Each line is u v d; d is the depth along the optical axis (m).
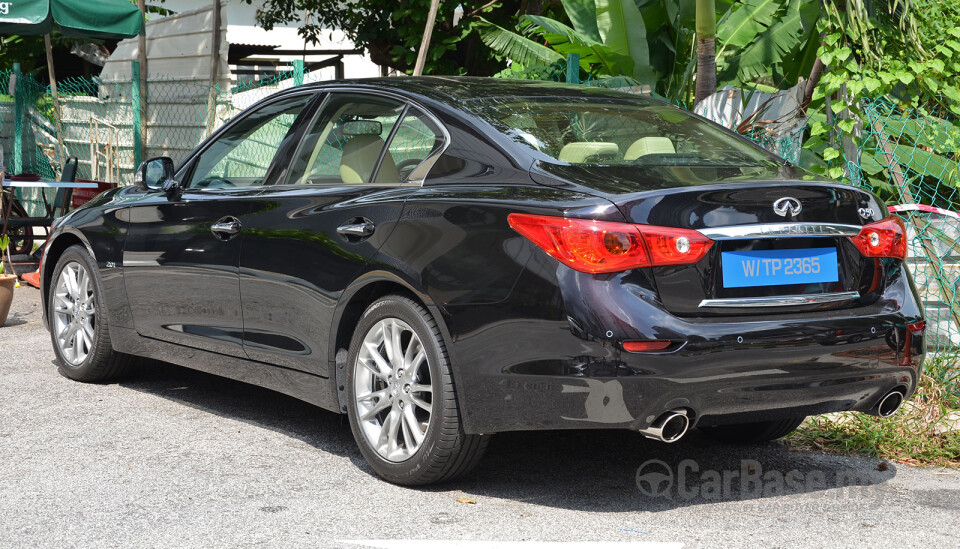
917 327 3.93
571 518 3.73
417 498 3.93
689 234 3.53
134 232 5.43
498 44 11.34
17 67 14.35
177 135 12.95
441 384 3.84
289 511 3.76
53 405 5.34
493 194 3.80
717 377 3.50
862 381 3.80
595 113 4.41
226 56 12.67
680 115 4.65
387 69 17.92
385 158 4.35
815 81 8.64
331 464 4.38
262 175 4.89
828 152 6.80
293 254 4.45
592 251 3.47
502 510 3.81
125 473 4.20
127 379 5.98
